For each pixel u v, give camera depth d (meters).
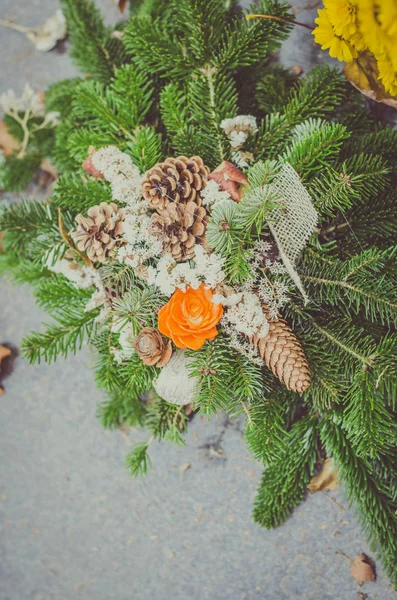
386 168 0.80
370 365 0.77
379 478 0.88
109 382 0.82
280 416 0.80
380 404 0.78
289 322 0.82
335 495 1.02
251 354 0.76
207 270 0.73
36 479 1.13
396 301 0.77
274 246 0.78
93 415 1.11
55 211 0.89
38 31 1.16
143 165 0.81
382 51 0.79
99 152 0.78
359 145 0.87
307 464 1.00
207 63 0.85
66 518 1.12
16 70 1.18
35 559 1.13
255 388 0.76
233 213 0.73
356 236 0.83
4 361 1.14
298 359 0.75
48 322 1.13
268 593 1.04
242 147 0.82
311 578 1.03
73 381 1.12
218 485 1.06
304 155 0.77
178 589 1.07
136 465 0.93
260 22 0.82
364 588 1.01
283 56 1.05
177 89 0.90
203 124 0.84
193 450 1.07
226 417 1.05
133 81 0.85
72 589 1.11
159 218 0.73
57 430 1.13
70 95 1.03
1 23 1.18
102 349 0.85
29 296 1.14
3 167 1.10
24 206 0.90
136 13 1.03
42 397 1.13
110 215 0.75
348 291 0.78
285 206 0.73
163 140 0.92
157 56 0.86
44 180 1.14
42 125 1.08
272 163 0.73
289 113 0.83
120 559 1.10
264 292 0.75
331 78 0.85
